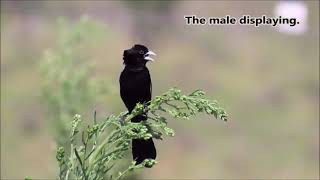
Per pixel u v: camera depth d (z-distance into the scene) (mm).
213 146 29703
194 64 37969
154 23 40906
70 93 10023
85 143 5488
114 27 39875
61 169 5562
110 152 5523
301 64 38156
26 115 29766
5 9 38906
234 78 36656
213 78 36719
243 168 28594
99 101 10336
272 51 39312
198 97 5469
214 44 39750
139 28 40500
